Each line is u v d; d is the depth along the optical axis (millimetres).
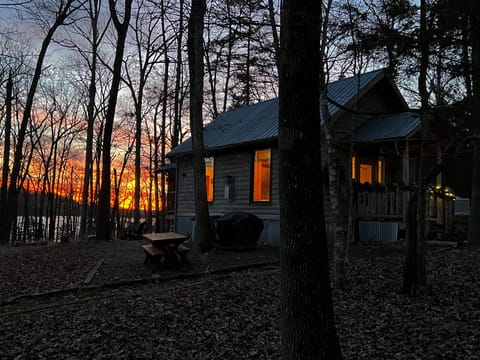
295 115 2979
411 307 5621
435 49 5660
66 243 14953
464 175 17266
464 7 4996
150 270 8789
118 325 5312
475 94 6281
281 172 3053
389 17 5863
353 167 13312
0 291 7328
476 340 4355
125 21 16422
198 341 4770
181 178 18625
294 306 2930
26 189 33906
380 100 14164
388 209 12242
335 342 2957
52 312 6016
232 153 15531
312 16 3008
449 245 10938
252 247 11398
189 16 11727
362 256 9797
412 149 12648
